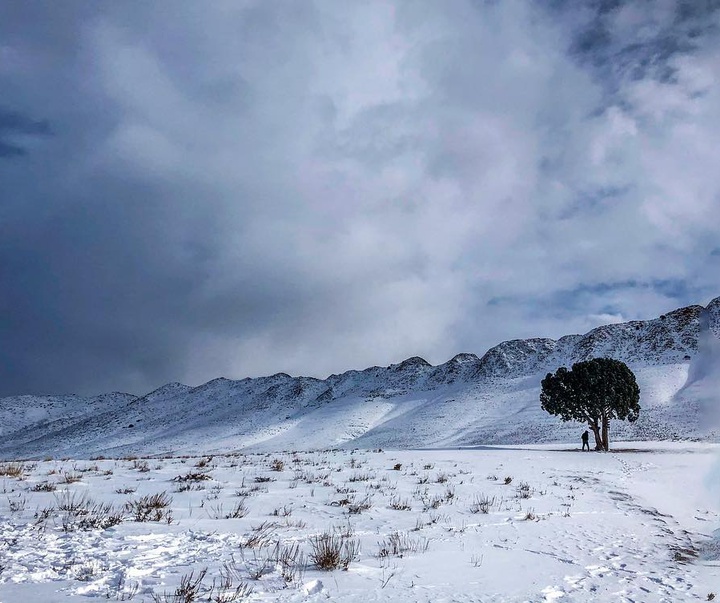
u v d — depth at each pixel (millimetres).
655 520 12969
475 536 9867
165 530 8617
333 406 166250
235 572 6508
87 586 5602
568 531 10945
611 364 44094
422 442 93250
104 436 176625
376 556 7961
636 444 50125
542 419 92188
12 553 6652
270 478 16391
